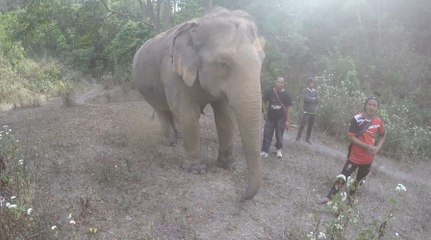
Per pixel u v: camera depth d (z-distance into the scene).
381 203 6.82
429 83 15.45
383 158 10.07
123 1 19.47
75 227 4.63
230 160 6.51
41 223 4.31
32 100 14.02
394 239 5.52
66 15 16.53
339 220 4.52
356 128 5.68
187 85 5.61
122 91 15.98
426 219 6.60
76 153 6.80
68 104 11.51
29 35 18.44
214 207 5.39
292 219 5.46
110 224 4.79
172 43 5.71
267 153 7.86
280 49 14.98
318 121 11.39
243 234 4.92
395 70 15.30
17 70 19.19
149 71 6.82
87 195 5.37
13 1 24.73
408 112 13.32
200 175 6.20
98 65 23.03
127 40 18.05
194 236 4.73
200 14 15.52
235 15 5.41
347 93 12.39
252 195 5.03
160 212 5.11
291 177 7.01
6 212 4.12
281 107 7.71
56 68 21.00
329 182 6.95
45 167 6.11
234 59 4.90
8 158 5.53
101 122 8.84
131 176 5.91
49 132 8.09
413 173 9.38
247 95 4.83
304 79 14.59
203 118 10.25
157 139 7.71
